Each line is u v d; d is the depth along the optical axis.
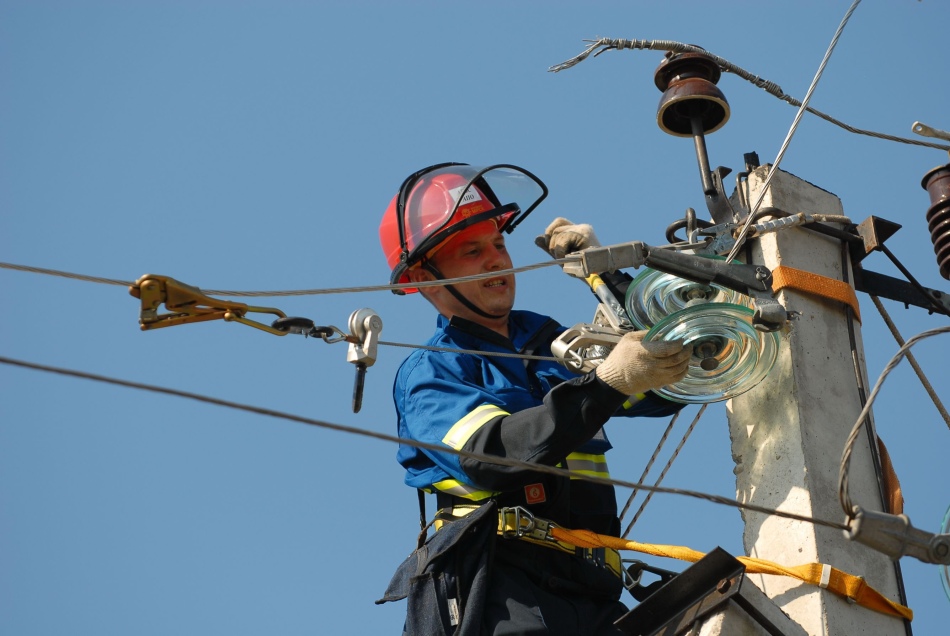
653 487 8.20
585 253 9.91
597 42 11.89
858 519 7.93
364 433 7.80
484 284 11.30
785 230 11.03
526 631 9.52
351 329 9.66
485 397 10.38
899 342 11.52
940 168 11.15
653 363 9.48
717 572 9.20
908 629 9.78
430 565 9.77
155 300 8.86
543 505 10.11
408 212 11.54
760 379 10.19
